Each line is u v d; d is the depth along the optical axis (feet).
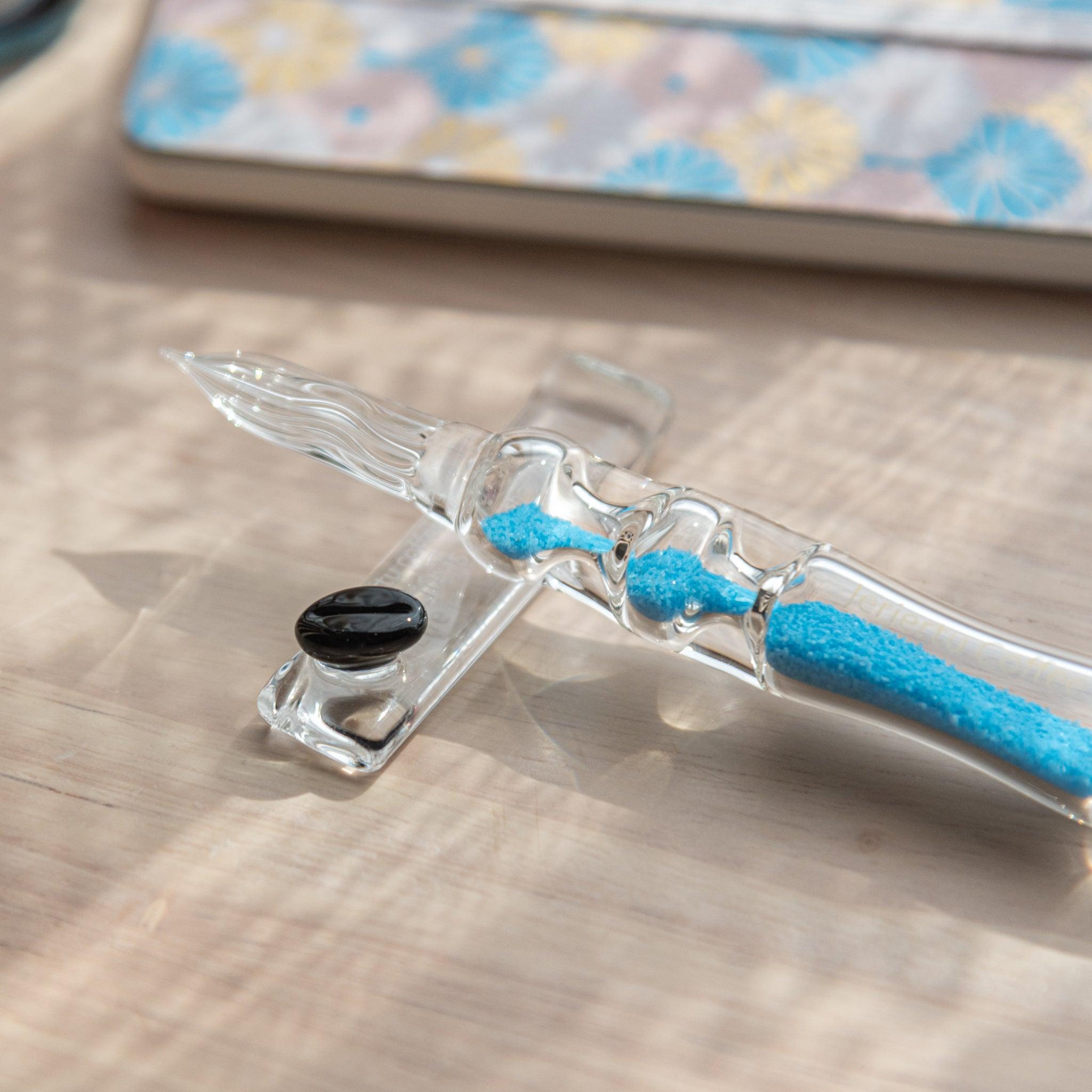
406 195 0.99
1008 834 0.83
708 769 0.84
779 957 0.80
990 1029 0.79
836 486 0.93
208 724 0.86
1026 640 0.83
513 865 0.82
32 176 1.04
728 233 0.99
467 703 0.86
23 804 0.83
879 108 1.00
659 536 0.84
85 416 0.95
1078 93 1.00
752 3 1.03
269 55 1.02
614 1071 0.78
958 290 1.00
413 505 0.92
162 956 0.80
